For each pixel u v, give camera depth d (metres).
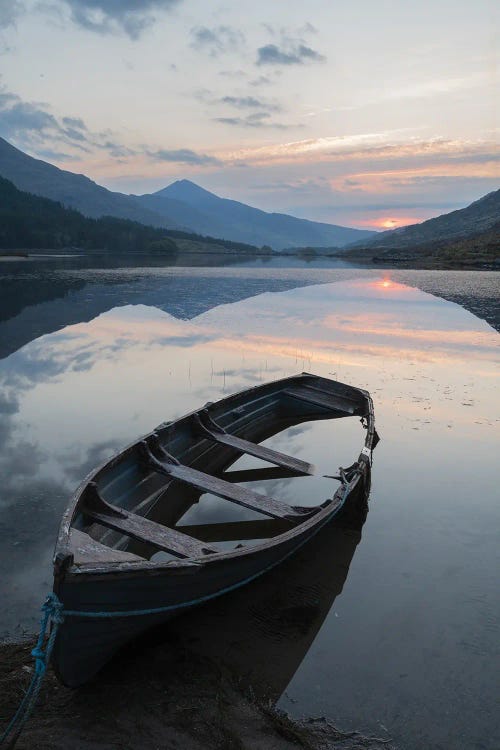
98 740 4.36
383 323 27.12
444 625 6.11
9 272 61.09
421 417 13.15
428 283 49.09
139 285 46.66
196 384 15.54
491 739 4.66
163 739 4.42
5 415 12.34
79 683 4.96
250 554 6.05
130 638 5.39
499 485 9.64
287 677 5.30
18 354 18.77
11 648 5.36
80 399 13.73
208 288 44.94
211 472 10.68
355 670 5.42
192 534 8.12
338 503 7.67
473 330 25.08
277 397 14.66
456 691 5.18
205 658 5.48
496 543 7.83
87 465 9.72
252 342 22.11
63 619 4.61
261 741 4.48
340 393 14.45
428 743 4.62
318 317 29.14
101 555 5.16
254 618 6.17
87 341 21.50
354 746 4.56
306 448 11.89
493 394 14.98
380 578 7.00
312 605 6.43
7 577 6.48
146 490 8.53
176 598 5.55
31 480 9.07
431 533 8.11
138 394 14.33
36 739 4.30
